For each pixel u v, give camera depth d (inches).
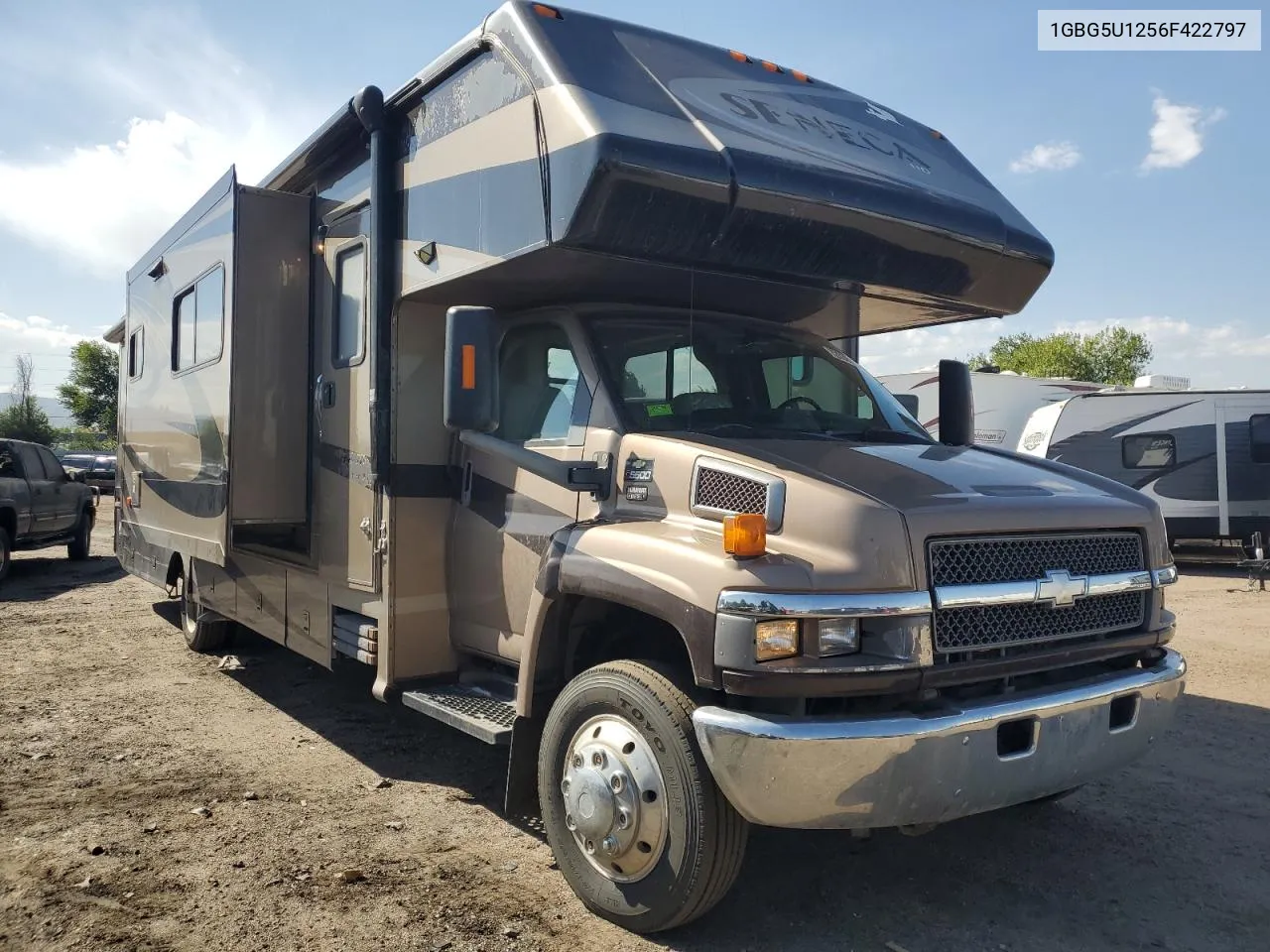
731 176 146.9
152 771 208.7
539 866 161.9
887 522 127.3
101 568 586.2
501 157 157.6
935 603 127.8
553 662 158.6
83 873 157.3
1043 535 141.6
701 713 127.5
